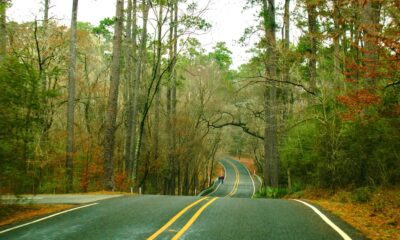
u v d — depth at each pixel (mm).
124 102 40875
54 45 30469
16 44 28812
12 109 13344
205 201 14609
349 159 17812
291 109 30641
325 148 19453
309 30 22344
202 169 65938
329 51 23344
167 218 10680
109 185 24078
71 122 27859
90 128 41594
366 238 8266
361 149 16703
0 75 13070
